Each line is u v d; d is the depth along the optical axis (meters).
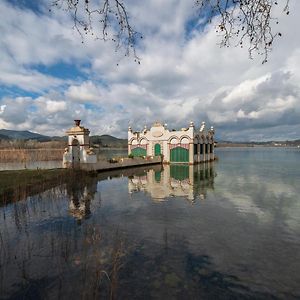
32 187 18.80
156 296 6.36
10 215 13.00
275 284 6.88
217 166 43.44
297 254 8.63
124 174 30.95
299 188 21.41
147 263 7.99
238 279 7.12
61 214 13.41
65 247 9.03
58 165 44.28
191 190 20.61
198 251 8.87
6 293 6.47
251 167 41.72
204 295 6.41
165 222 12.12
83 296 6.31
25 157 56.62
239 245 9.38
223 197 17.89
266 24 4.19
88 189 20.83
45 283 6.88
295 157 75.94
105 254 8.58
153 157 45.78
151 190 20.58
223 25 4.45
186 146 46.75
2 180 19.86
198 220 12.43
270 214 13.48
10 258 8.27
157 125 49.19
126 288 6.68
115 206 15.27
